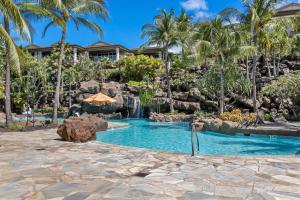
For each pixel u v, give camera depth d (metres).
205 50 21.70
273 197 4.18
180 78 32.16
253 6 19.80
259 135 14.02
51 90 31.45
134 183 4.89
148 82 32.94
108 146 9.01
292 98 21.66
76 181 5.01
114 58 48.16
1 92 18.22
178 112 27.09
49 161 6.66
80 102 30.89
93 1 17.28
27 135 12.09
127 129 18.12
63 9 15.77
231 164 6.31
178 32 26.50
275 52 29.53
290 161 6.59
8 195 4.27
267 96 24.23
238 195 4.27
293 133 13.05
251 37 20.31
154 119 24.89
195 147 11.97
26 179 5.12
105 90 30.36
